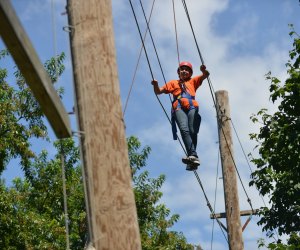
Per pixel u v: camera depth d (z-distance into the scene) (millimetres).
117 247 6070
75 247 25922
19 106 20422
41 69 5168
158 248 26656
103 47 6504
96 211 6152
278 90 16938
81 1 6602
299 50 17156
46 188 26859
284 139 16766
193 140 10906
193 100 11031
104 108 6355
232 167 15242
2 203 20312
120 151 6293
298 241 17547
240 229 14945
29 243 20891
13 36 4664
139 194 26688
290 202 19062
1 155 20344
